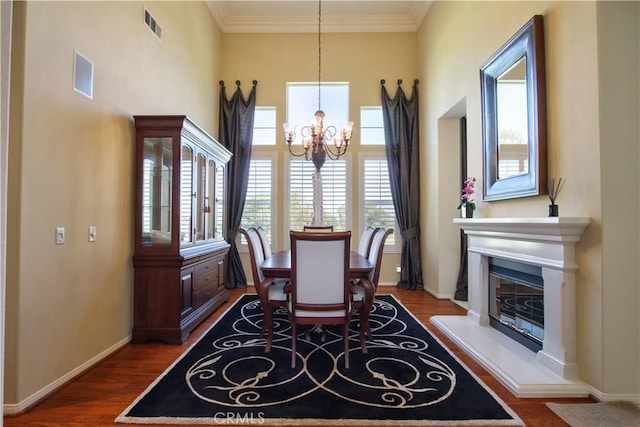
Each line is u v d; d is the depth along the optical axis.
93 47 2.55
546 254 2.40
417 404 2.02
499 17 3.16
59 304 2.22
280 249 5.61
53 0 2.16
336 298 2.56
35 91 2.02
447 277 4.76
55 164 2.19
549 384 2.14
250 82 5.73
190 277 3.33
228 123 5.57
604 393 2.04
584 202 2.17
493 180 3.16
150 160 3.16
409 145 5.54
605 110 2.05
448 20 4.39
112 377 2.37
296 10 5.43
